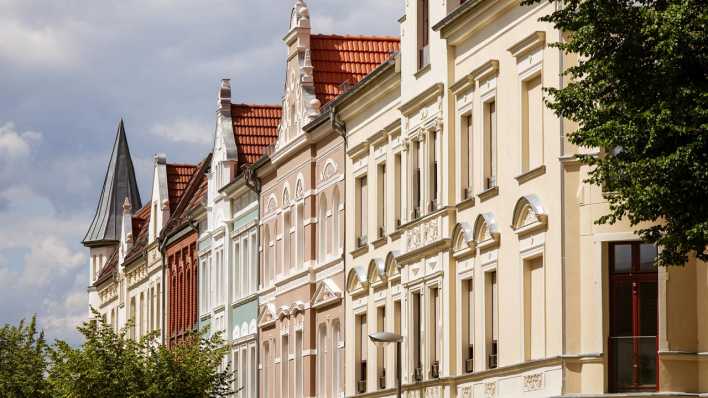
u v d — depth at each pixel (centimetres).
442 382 4781
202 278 8562
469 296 4697
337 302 5984
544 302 4091
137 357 6334
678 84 2934
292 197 6662
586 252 3925
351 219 5841
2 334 8800
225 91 8069
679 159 2902
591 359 3881
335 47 6638
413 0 5141
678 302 3800
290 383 6625
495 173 4478
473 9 4572
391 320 5359
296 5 6625
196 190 9644
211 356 6481
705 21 2888
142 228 11125
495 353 4466
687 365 3794
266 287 7088
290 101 6688
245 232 7569
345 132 5925
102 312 12188
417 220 5044
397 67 5275
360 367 5738
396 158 5378
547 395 4041
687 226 2970
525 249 4216
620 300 3869
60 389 6247
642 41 2969
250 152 7938
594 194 3909
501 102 4428
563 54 4041
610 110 3025
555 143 4053
